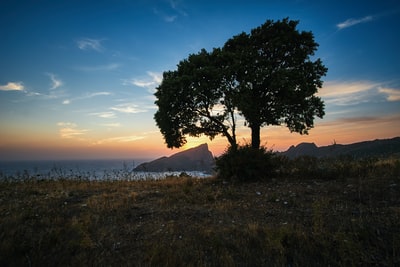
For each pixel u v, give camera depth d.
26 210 6.43
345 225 4.82
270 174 10.46
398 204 5.80
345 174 9.44
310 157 11.51
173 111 15.14
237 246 4.38
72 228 5.20
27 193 8.76
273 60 15.02
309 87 13.91
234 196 7.80
